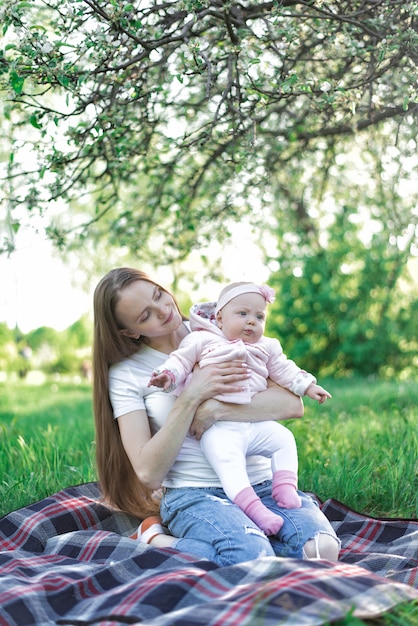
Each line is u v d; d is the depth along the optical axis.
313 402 8.45
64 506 3.80
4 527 3.71
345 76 5.04
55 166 4.46
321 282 12.34
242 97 4.46
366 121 5.20
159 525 3.44
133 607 2.47
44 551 3.46
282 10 4.01
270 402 3.30
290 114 5.48
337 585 2.46
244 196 5.96
